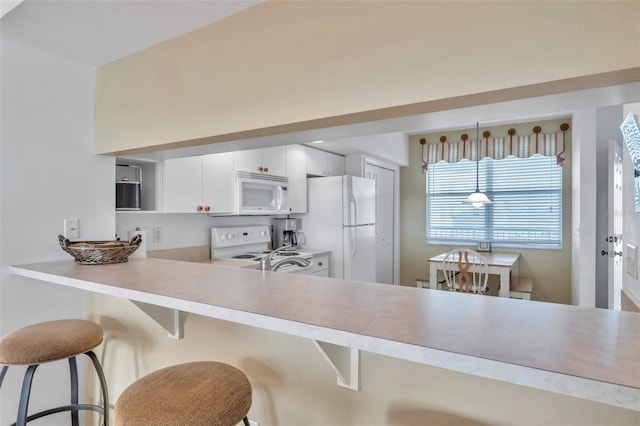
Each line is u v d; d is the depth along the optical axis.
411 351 0.70
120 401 0.97
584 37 0.81
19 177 1.64
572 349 0.68
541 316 0.90
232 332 1.44
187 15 1.37
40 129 1.71
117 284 1.26
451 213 5.29
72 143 1.83
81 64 1.85
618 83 0.85
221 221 3.33
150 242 2.73
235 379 1.07
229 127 1.38
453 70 0.95
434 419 1.03
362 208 3.95
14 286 1.63
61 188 1.79
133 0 1.28
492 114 1.12
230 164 2.95
